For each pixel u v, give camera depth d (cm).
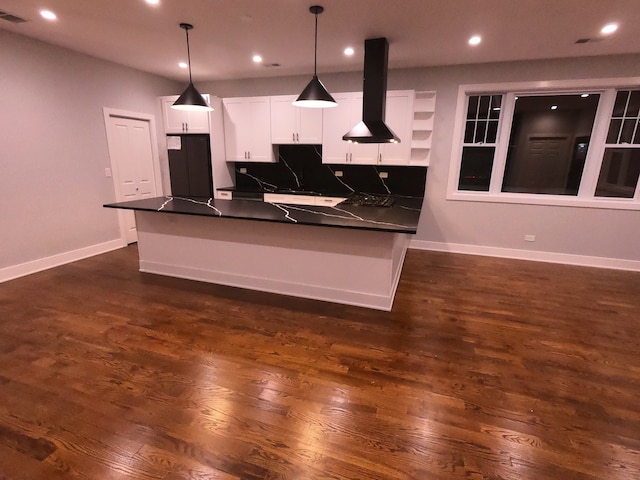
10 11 286
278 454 157
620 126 411
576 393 200
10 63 343
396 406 188
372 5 264
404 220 285
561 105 430
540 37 330
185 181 538
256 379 208
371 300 304
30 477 144
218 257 351
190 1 262
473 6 264
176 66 462
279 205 358
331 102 290
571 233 438
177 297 323
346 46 364
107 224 467
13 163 356
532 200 443
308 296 325
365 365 223
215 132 513
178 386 201
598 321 286
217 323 275
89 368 216
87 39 356
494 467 152
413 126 449
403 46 361
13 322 272
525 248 460
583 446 163
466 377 213
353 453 158
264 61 428
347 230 298
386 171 494
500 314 296
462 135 458
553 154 445
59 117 393
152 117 513
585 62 393
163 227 367
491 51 377
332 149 482
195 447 160
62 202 407
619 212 415
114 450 158
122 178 481
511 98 436
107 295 326
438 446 162
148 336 255
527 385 206
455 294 337
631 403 192
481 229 473
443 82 443
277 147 532
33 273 380
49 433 166
